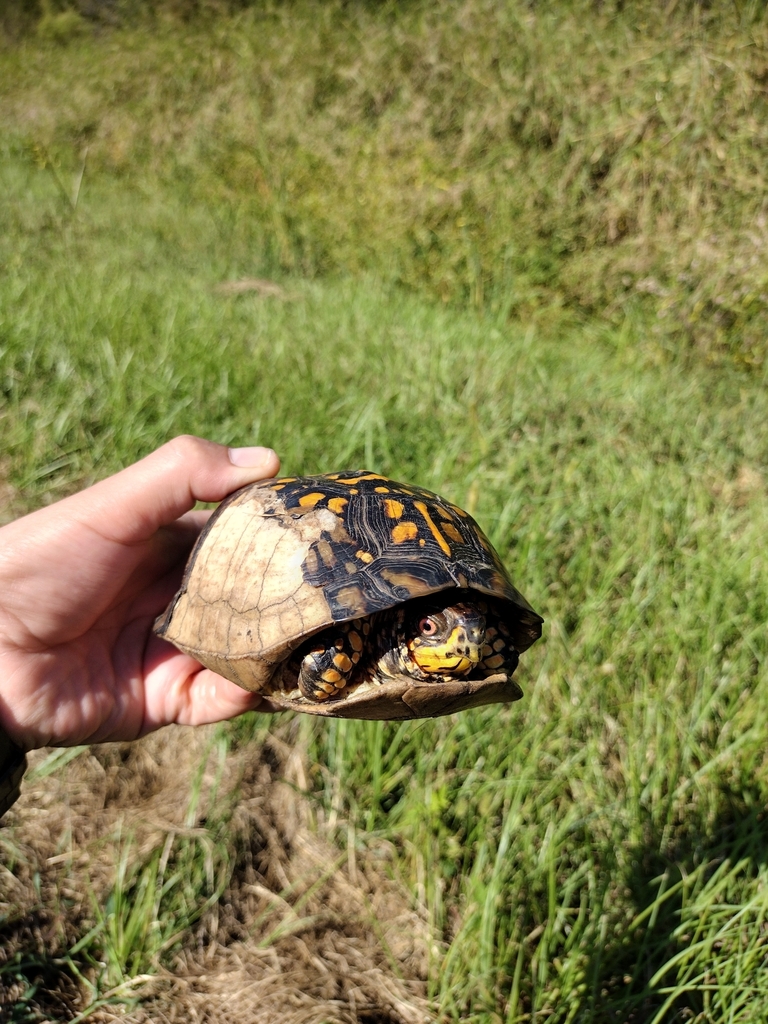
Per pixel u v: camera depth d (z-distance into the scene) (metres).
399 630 0.24
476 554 0.26
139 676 0.31
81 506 0.28
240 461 0.30
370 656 0.25
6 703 0.27
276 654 0.23
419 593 0.23
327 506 0.25
